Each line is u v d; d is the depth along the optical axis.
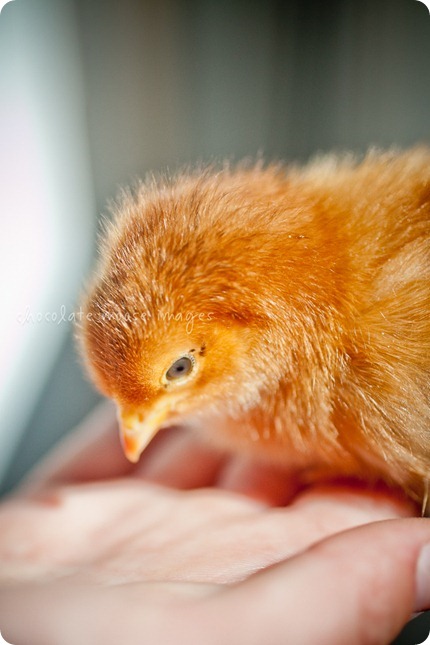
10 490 0.22
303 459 0.18
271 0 0.23
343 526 0.16
